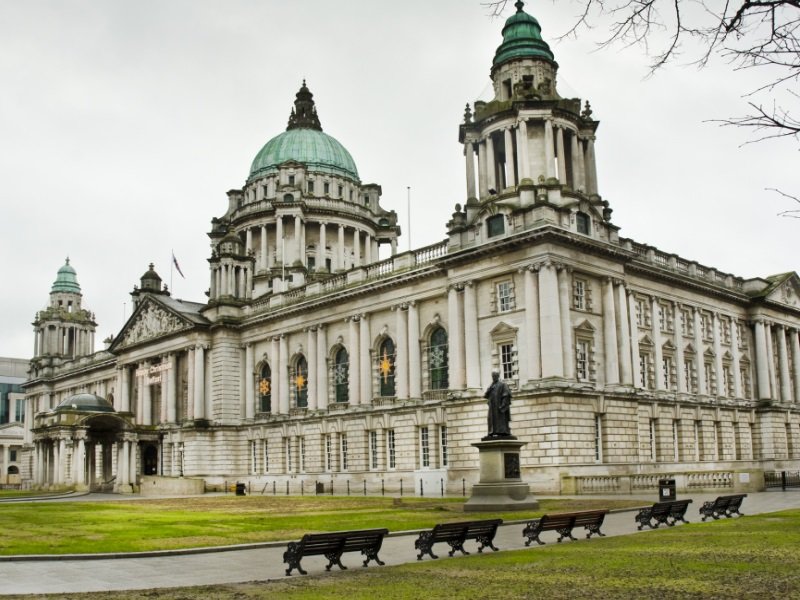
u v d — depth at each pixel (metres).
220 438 88.00
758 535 25.08
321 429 78.31
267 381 88.06
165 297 101.06
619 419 60.81
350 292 76.19
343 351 79.62
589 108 69.81
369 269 76.94
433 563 21.39
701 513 34.72
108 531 32.47
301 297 84.50
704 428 74.38
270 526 33.66
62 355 138.00
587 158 68.88
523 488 40.50
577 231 61.59
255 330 89.12
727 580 16.83
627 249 66.88
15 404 185.12
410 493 66.69
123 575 21.17
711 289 78.25
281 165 116.81
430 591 16.77
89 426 87.19
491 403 41.75
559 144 66.19
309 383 81.25
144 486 82.50
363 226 119.81
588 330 61.12
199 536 29.88
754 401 83.44
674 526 29.64
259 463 85.75
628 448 60.94
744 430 80.50
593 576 17.91
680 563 19.39
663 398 69.00
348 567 21.75
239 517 39.16
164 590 18.23
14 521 38.97
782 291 88.38
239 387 90.50
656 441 67.94
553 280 58.03
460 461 61.97
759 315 84.50
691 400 73.06
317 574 20.31
